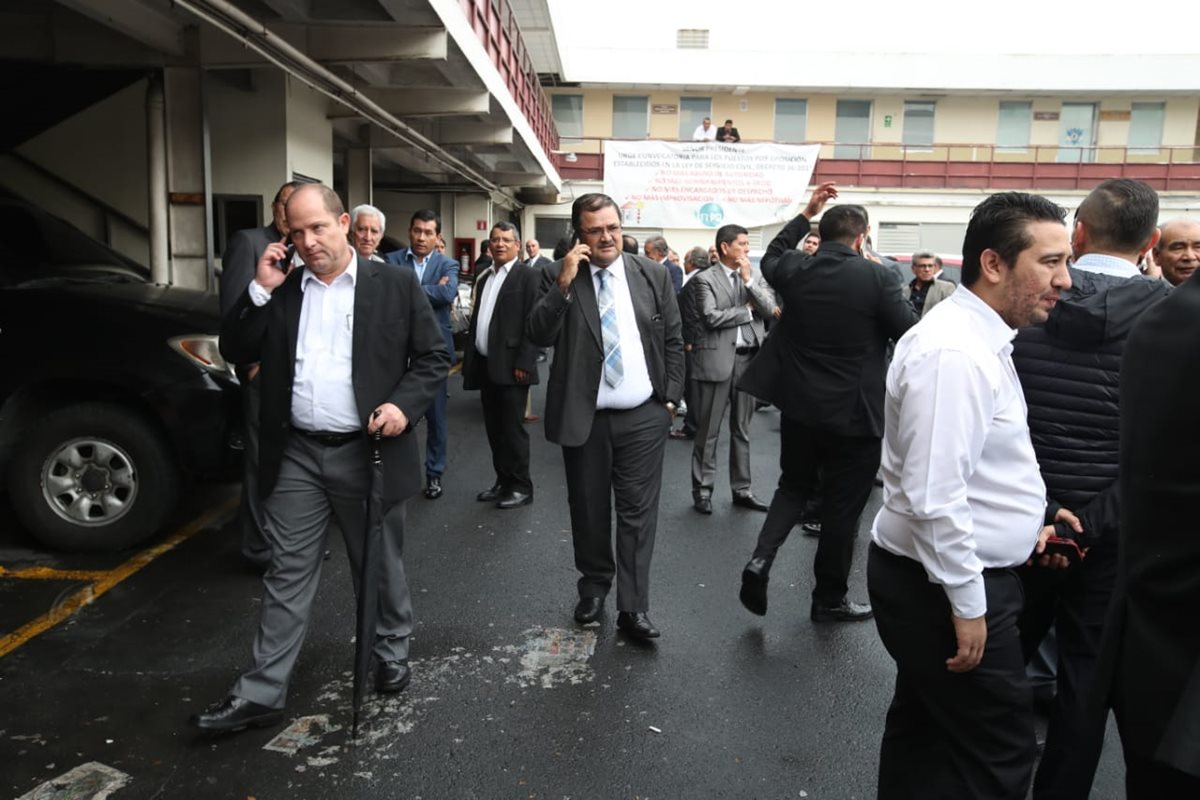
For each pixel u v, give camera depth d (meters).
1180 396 1.45
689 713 3.20
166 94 7.70
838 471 3.90
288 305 3.01
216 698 3.20
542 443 8.12
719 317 5.70
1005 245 1.95
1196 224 3.00
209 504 5.62
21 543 4.75
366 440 3.05
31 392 4.55
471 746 2.94
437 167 16.47
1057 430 2.54
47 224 5.62
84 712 3.08
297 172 9.47
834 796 2.72
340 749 2.91
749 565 3.92
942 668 2.04
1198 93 25.59
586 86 26.34
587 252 3.64
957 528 1.89
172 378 4.43
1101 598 2.49
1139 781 1.58
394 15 7.14
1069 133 26.45
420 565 4.72
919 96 26.42
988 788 2.04
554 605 4.20
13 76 7.75
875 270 3.69
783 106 26.59
